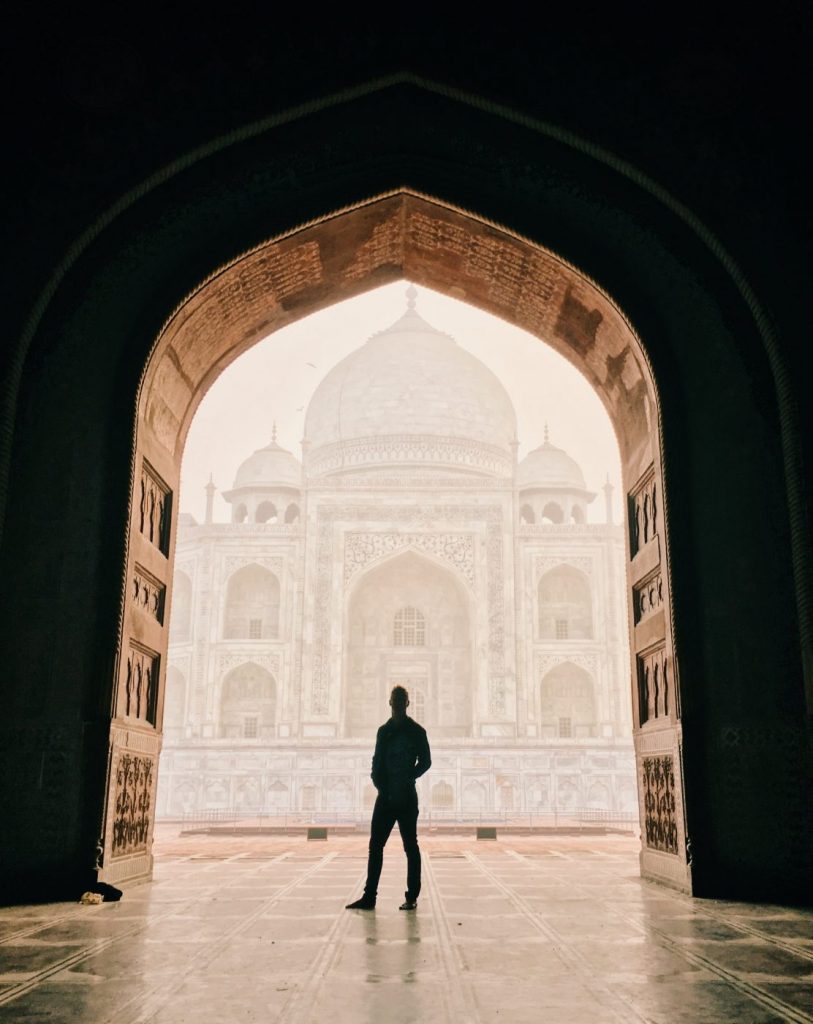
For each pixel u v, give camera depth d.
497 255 8.13
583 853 10.12
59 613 6.50
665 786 6.86
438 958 3.96
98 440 6.86
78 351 6.86
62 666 6.43
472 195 7.51
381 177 7.52
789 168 6.81
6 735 6.25
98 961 3.93
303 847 11.64
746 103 6.86
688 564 6.79
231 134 6.98
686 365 7.11
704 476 6.88
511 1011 3.09
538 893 6.26
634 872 7.79
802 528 6.35
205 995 3.31
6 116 6.67
